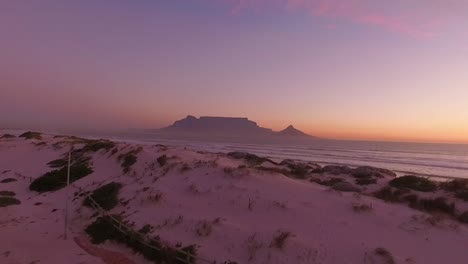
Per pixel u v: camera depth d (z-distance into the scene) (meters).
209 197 24.27
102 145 53.16
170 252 17.41
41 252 19.30
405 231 18.62
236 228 19.28
